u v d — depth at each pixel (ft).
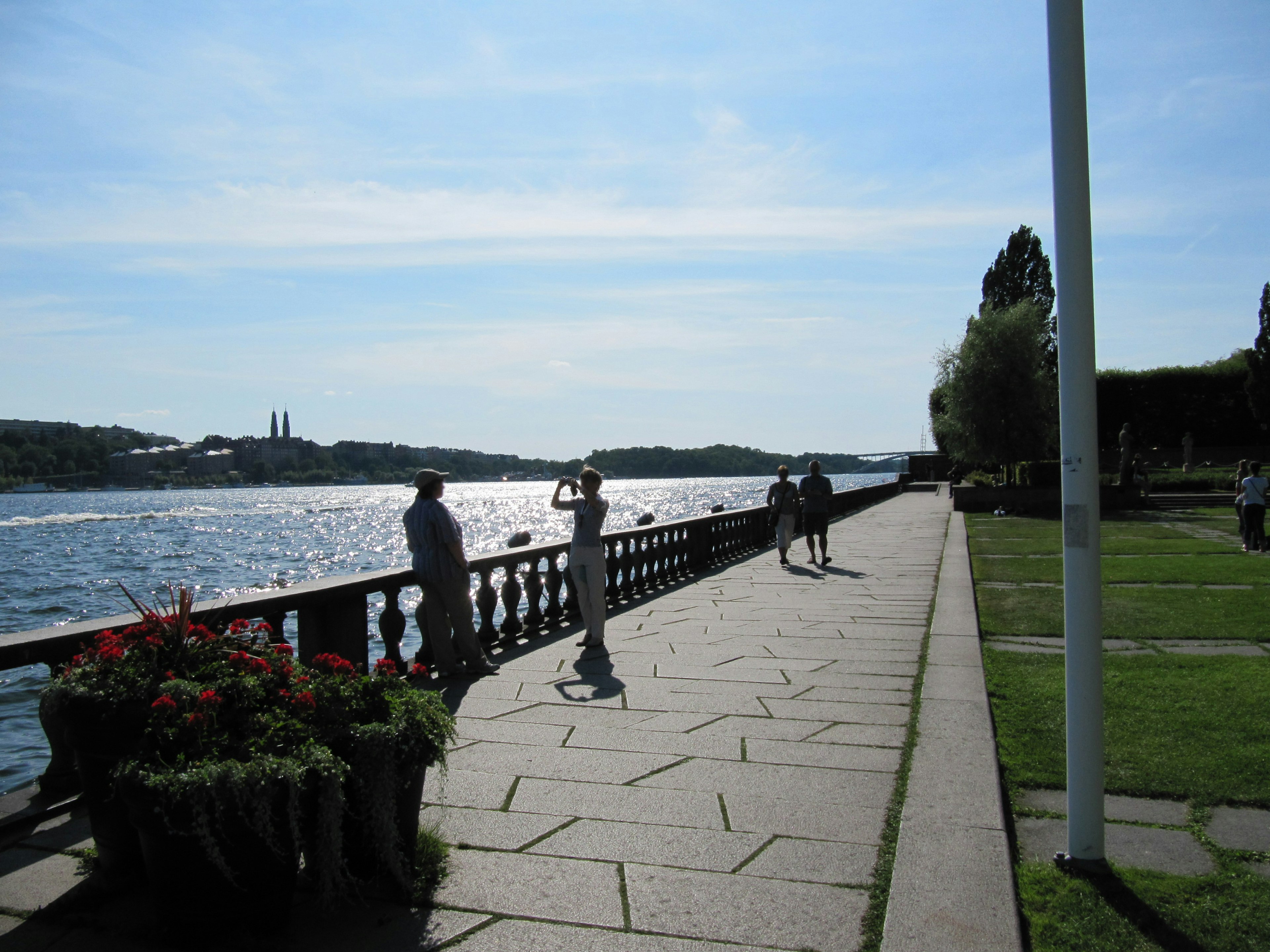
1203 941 10.16
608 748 17.31
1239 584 40.88
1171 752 16.79
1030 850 12.95
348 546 168.04
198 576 112.98
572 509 27.48
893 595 38.73
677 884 11.64
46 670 42.16
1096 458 12.19
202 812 9.56
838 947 10.07
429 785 15.28
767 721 19.11
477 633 26.50
